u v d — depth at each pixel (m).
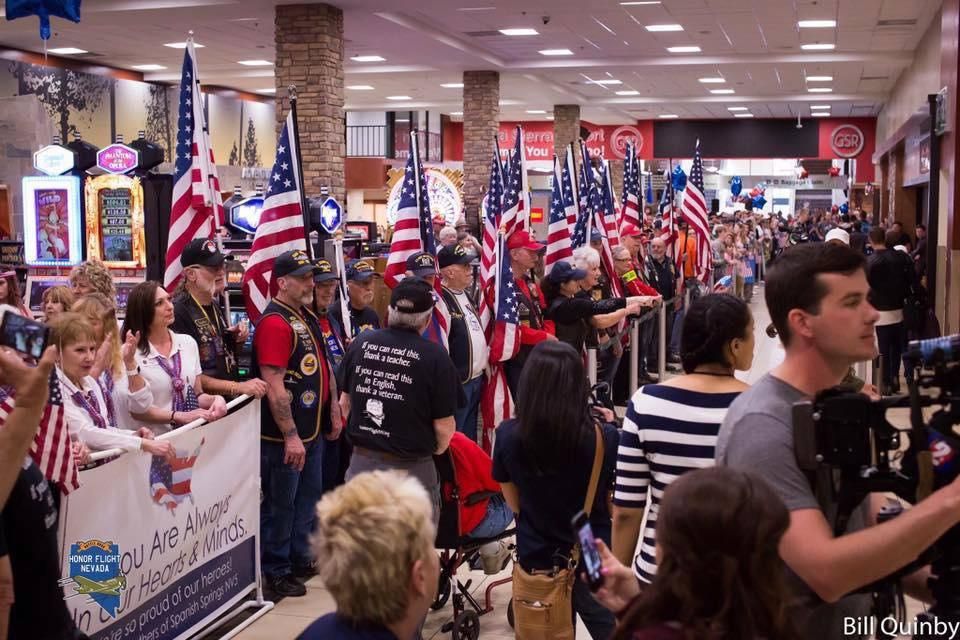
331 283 5.28
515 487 3.20
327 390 5.01
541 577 3.10
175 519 3.89
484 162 19.62
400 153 28.56
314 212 7.93
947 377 1.78
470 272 6.02
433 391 3.95
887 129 24.80
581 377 3.08
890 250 9.46
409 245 6.12
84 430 3.53
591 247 8.47
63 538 3.25
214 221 5.89
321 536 1.79
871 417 1.80
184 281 5.02
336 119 13.52
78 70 18.92
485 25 15.73
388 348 4.02
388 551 1.72
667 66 19.25
